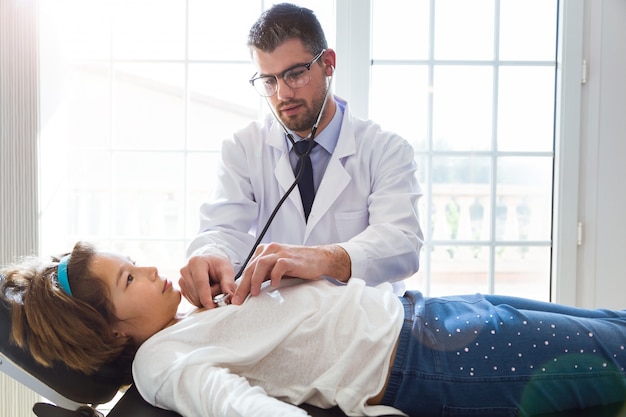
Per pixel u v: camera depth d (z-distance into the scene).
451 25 2.16
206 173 2.92
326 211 1.61
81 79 2.78
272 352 1.12
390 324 1.13
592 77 2.12
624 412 1.10
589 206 2.15
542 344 1.10
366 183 1.65
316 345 1.11
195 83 2.79
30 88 1.99
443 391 1.09
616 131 2.13
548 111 2.19
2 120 1.98
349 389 1.07
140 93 2.83
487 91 2.18
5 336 1.10
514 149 2.20
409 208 1.56
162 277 1.23
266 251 1.22
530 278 2.24
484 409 1.09
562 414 1.10
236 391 0.96
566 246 2.15
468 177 2.21
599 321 1.14
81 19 2.49
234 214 1.65
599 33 2.11
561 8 2.12
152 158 3.00
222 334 1.13
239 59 2.25
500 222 2.23
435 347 1.11
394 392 1.10
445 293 2.25
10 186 2.00
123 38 2.55
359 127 1.70
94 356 1.13
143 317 1.18
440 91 2.18
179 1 2.50
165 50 2.57
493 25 2.16
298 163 1.64
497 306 1.18
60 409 1.10
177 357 1.07
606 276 2.16
